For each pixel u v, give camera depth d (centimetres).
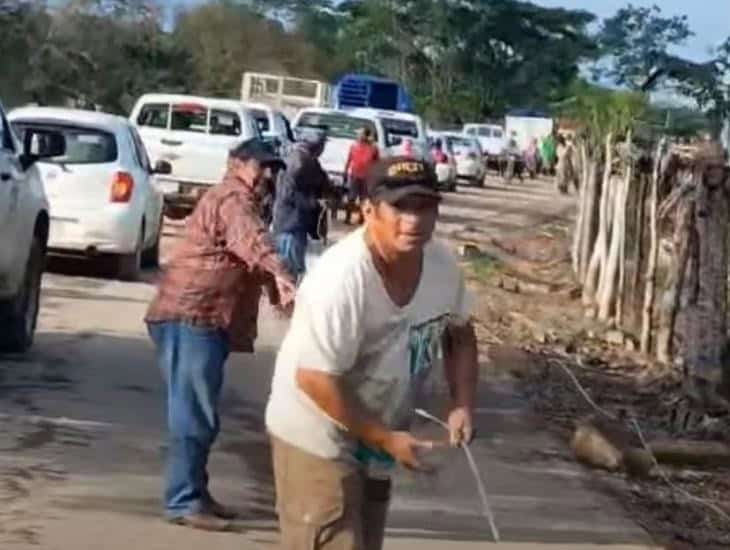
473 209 4378
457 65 9906
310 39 9188
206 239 835
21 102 4931
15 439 1034
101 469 973
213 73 6931
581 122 3653
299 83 5088
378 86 5266
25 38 4925
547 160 6956
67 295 1734
